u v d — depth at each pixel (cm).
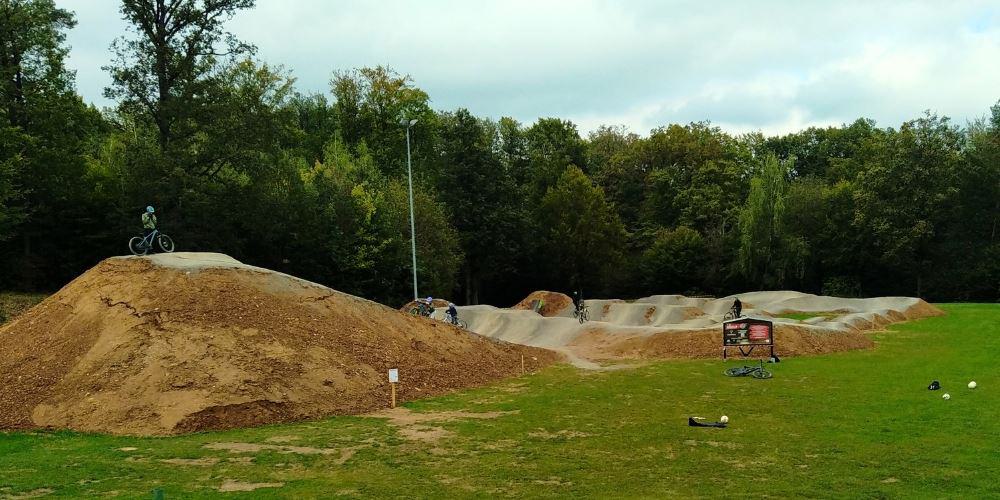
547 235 7106
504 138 8419
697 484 998
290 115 4553
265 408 1495
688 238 7112
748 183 7875
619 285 7425
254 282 2002
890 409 1557
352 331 2014
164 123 4028
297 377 1641
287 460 1136
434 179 6681
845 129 9219
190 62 3950
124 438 1308
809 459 1144
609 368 2398
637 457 1166
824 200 6638
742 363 2428
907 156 6009
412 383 1873
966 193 6116
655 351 2786
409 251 5172
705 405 1662
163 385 1476
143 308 1745
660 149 8625
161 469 1066
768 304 4734
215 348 1627
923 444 1234
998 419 1434
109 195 4331
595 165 9306
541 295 5209
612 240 7181
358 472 1062
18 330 1875
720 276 6894
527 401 1748
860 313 3800
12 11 3759
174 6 3975
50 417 1420
